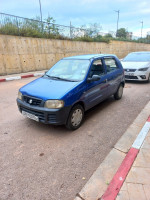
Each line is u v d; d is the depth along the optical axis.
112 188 1.92
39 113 3.07
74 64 4.07
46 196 1.90
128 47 24.47
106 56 4.63
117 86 5.10
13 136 3.20
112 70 4.77
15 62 10.78
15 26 11.03
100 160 2.52
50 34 13.18
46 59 12.83
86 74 3.63
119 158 2.54
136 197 1.80
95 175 2.19
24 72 11.43
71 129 3.39
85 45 16.33
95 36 18.38
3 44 9.99
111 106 4.85
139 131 3.32
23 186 2.04
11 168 2.35
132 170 2.19
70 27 14.83
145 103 5.07
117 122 3.80
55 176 2.20
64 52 14.21
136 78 7.68
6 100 5.44
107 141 3.04
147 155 2.47
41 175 2.22
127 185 1.96
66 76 3.82
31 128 3.52
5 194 1.93
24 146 2.88
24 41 11.11
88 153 2.69
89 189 1.97
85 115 4.22
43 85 3.47
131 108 4.66
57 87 3.29
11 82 8.51
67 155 2.63
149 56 8.50
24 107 3.31
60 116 2.99
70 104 3.11
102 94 4.27
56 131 3.40
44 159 2.54
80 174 2.24
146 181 2.01
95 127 3.58
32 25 12.26
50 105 2.95
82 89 3.41
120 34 24.34
